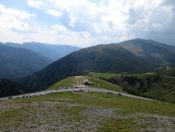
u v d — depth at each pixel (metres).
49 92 132.12
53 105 75.25
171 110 92.69
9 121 54.94
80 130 47.97
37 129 48.53
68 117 59.09
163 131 48.34
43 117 58.78
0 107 73.00
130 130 48.44
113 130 48.41
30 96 119.19
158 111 85.31
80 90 137.00
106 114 63.94
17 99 102.44
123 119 58.16
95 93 132.75
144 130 48.56
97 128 49.59
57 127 50.06
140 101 125.81
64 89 146.88
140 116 62.22
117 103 99.38
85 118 58.34
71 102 89.62
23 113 63.19
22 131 47.19
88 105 80.38
